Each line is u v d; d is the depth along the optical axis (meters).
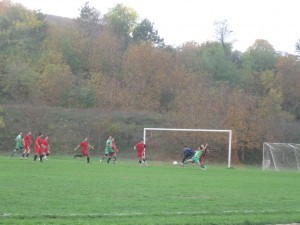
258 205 14.59
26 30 77.12
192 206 13.72
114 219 10.70
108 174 24.34
